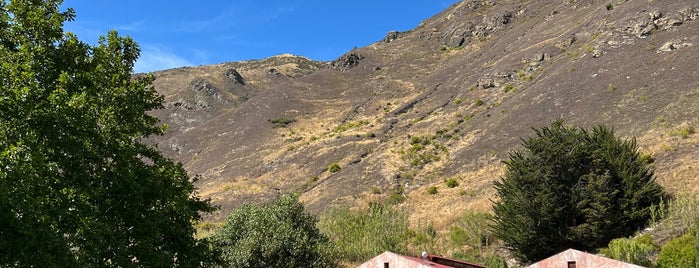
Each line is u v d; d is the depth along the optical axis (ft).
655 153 159.84
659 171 148.97
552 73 271.90
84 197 61.00
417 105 345.92
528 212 125.39
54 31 69.82
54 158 61.67
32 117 58.65
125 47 79.36
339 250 140.67
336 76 496.64
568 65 266.77
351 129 334.65
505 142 221.05
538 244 126.21
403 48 540.93
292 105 422.41
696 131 164.55
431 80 399.65
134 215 65.82
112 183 66.08
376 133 308.19
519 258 130.11
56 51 69.62
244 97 536.83
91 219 58.80
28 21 68.69
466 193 190.80
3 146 54.49
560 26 358.43
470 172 212.43
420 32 580.30
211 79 558.97
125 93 72.33
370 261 91.91
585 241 124.88
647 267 101.50
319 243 125.08
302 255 117.29
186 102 504.02
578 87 234.99
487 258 129.18
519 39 382.83
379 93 415.03
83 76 68.74
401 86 414.00
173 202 73.20
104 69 73.05
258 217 119.24
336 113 396.37
